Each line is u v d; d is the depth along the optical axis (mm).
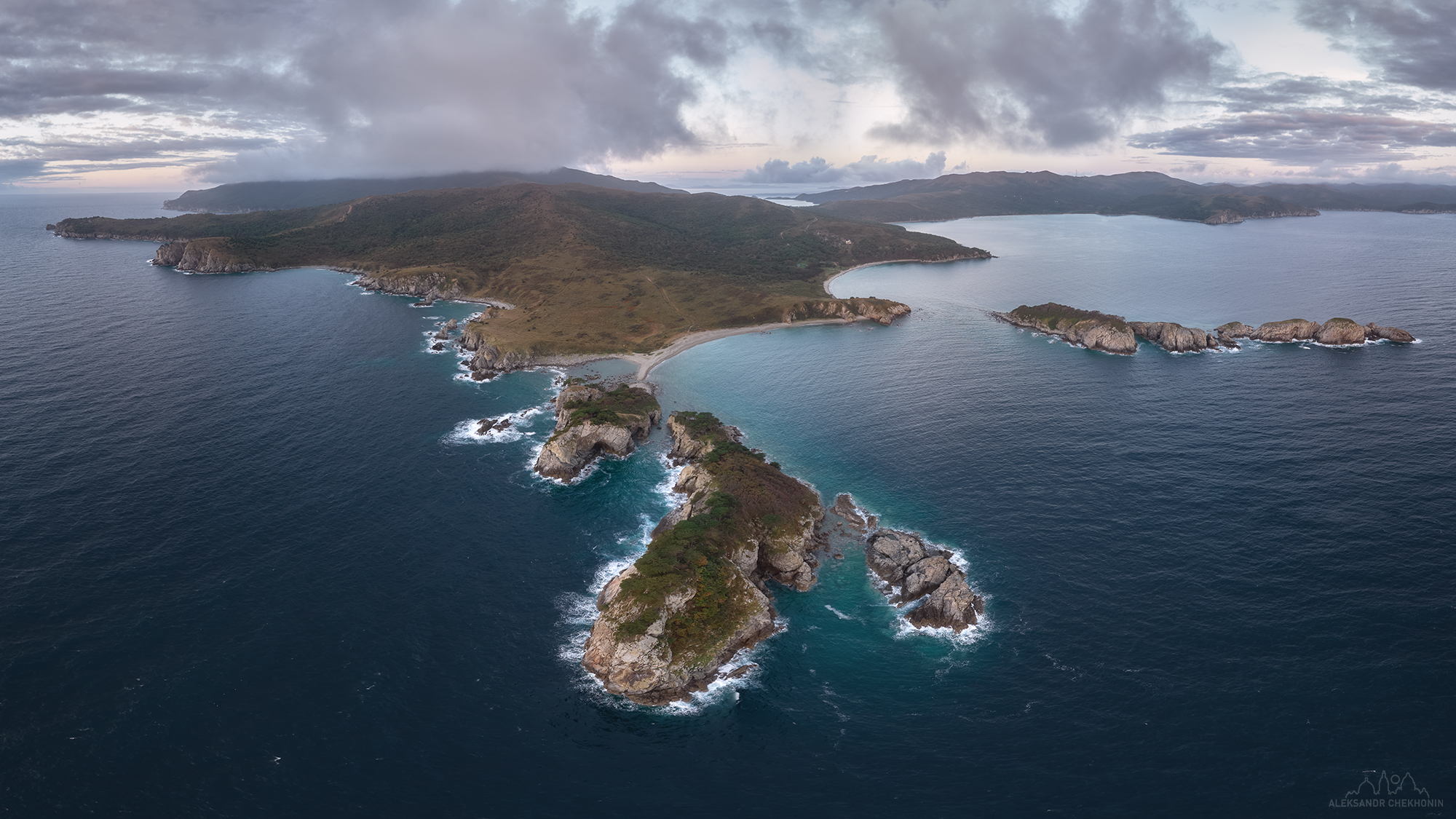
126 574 91312
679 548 92438
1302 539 96312
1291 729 66625
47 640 78938
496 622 86750
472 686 76438
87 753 65250
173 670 75688
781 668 80812
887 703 74750
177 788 62406
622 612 82375
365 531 105062
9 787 61469
